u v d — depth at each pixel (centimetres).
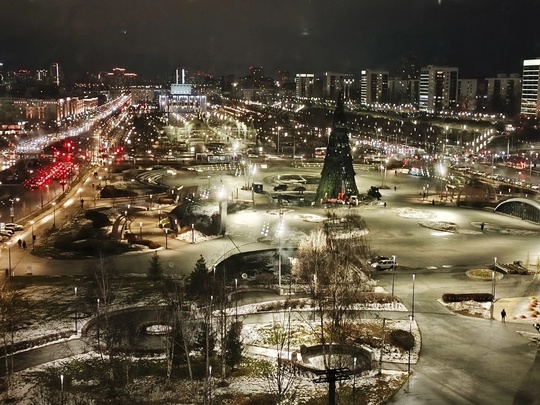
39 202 19475
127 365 7306
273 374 7544
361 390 7150
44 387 7138
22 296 10194
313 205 18762
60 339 8556
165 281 10469
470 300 10300
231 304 9644
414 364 7862
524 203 17362
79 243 13525
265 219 16675
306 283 10612
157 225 15962
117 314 9400
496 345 8488
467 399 6950
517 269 11975
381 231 15550
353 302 9469
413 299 9775
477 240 14700
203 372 7538
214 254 13175
